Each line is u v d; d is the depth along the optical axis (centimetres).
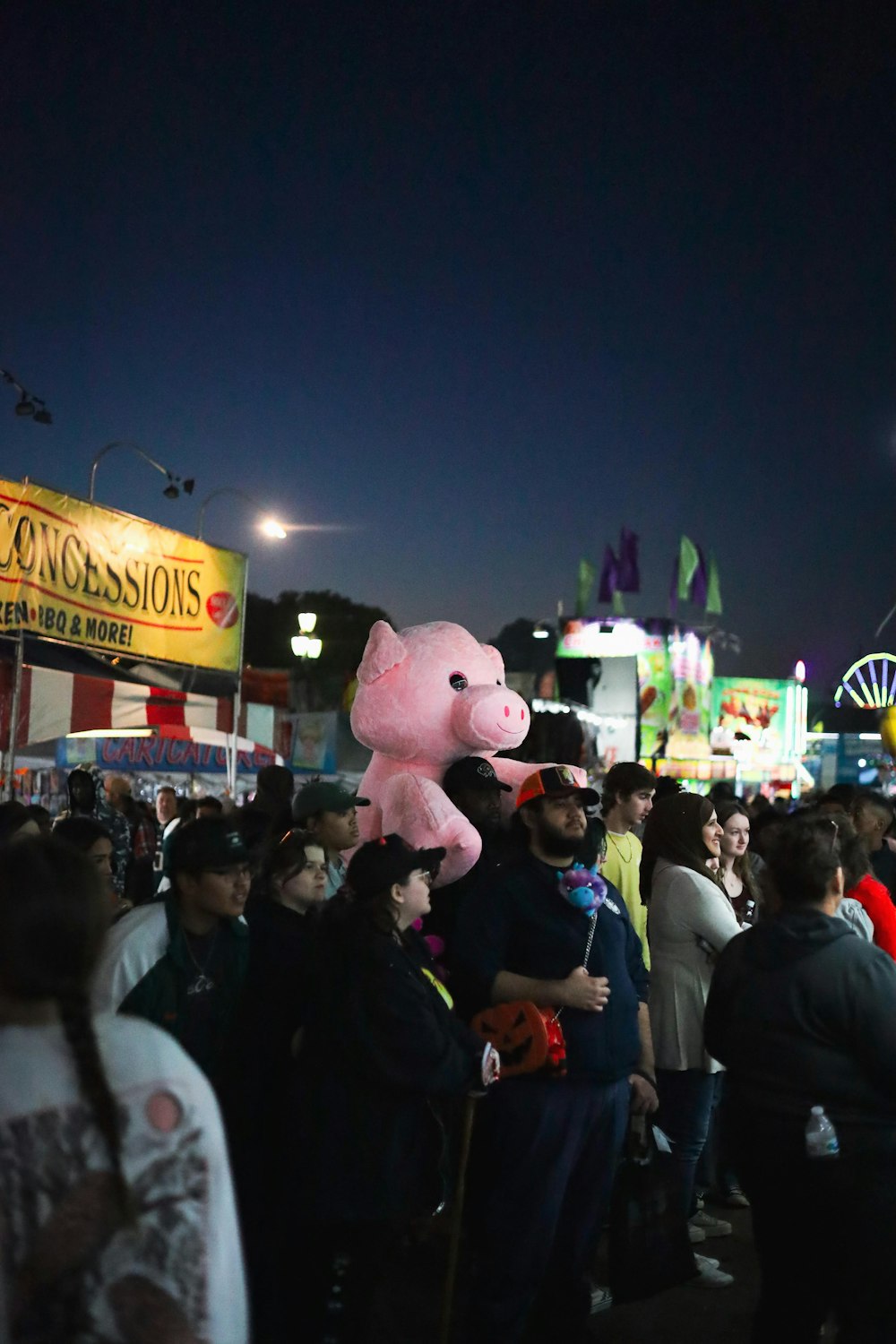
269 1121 409
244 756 1516
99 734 1331
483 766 624
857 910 547
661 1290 450
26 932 173
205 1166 176
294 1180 380
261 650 5191
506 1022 412
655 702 4094
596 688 3925
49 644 1043
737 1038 347
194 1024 374
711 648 4528
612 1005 434
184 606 1154
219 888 370
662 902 545
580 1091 421
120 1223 168
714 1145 637
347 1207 372
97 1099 169
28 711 1220
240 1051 405
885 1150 327
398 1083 373
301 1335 389
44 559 972
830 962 335
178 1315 170
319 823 518
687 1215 540
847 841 562
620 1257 449
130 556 1080
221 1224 177
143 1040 179
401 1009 375
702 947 538
